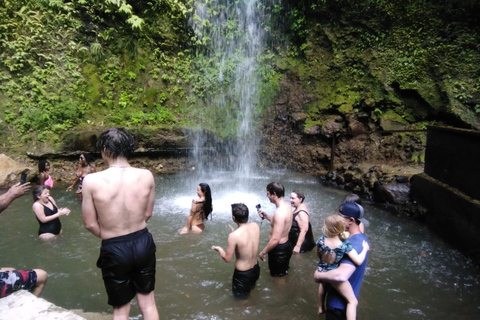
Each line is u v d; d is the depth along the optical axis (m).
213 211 7.93
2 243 5.84
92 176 2.68
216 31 14.50
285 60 14.23
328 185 10.54
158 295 4.50
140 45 12.95
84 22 12.05
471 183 5.82
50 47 11.28
